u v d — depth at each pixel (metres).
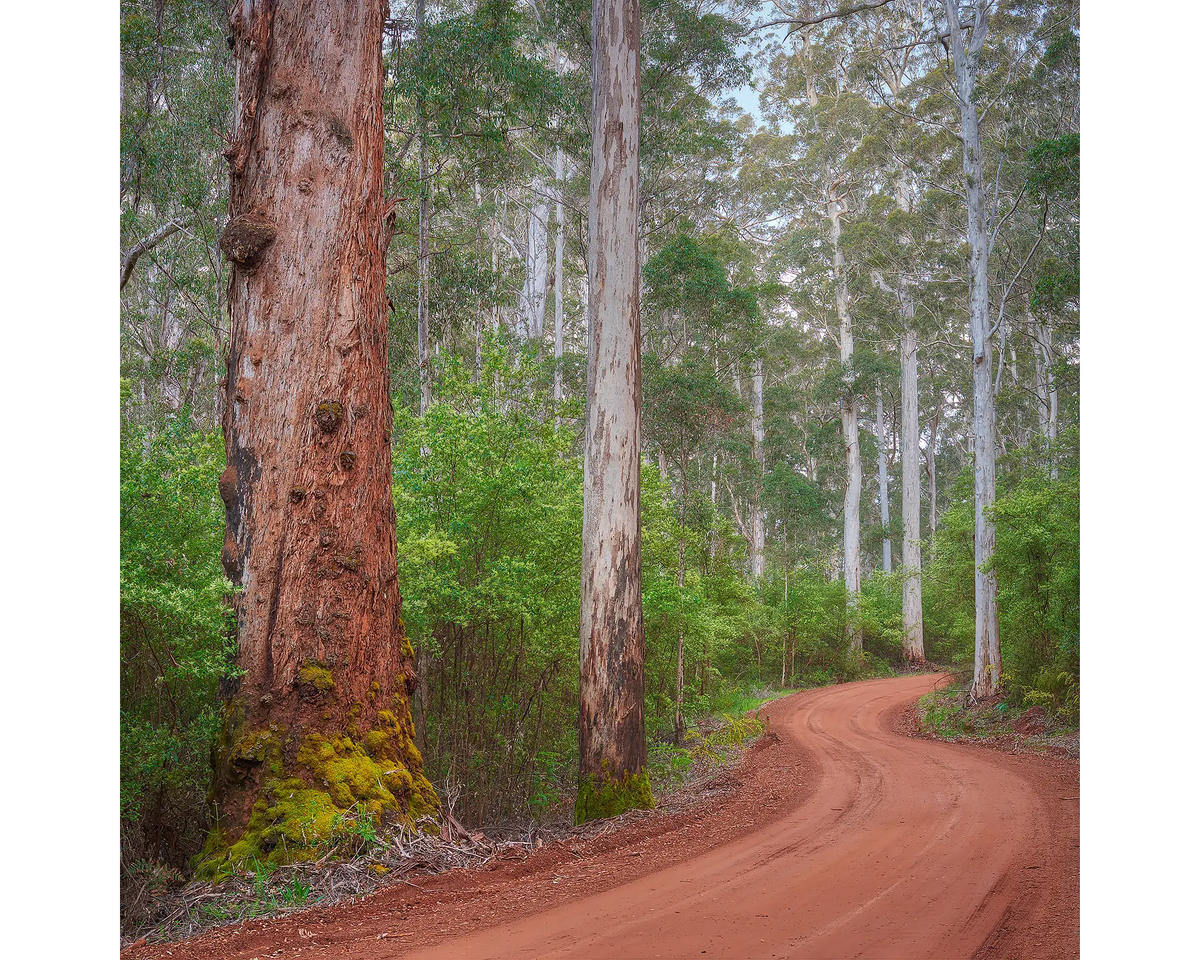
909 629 41.53
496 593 10.55
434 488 10.91
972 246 23.30
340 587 8.15
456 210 28.66
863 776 12.86
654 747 18.19
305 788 7.55
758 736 20.02
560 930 5.26
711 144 24.38
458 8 22.48
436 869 7.15
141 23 16.92
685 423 23.98
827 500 50.38
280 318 8.28
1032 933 4.89
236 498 8.13
